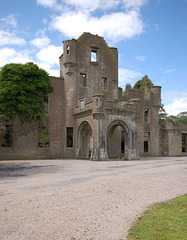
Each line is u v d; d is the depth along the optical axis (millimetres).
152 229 4762
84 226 4844
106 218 5328
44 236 4352
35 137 24766
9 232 4504
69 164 17672
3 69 23391
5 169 14430
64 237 4332
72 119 26609
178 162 19609
